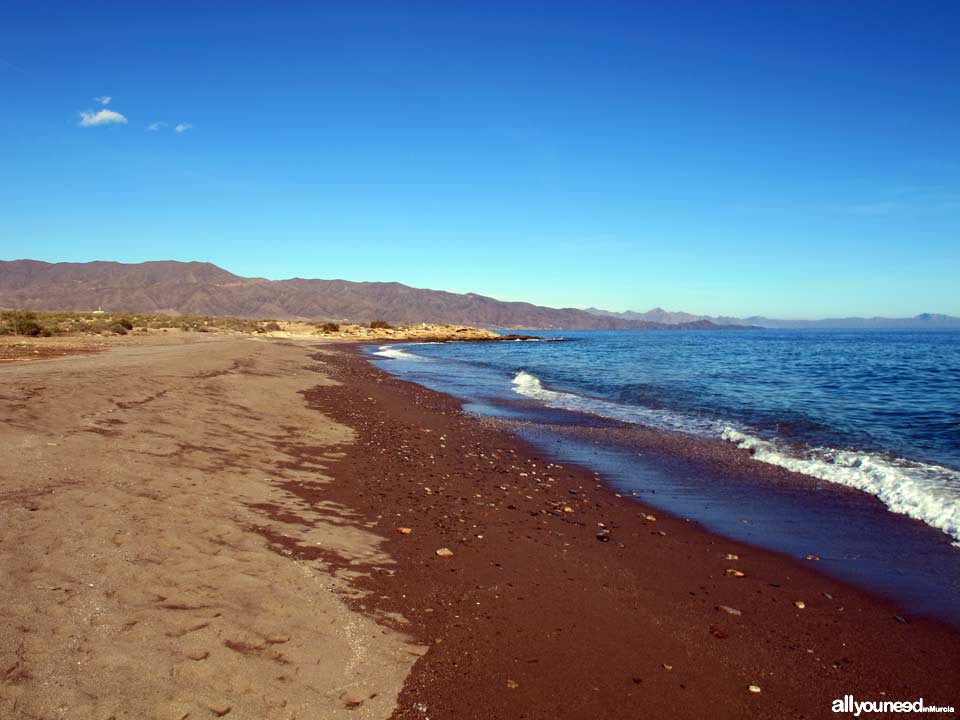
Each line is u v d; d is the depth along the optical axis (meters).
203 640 3.60
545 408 18.52
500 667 3.98
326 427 12.71
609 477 10.13
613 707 3.64
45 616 3.48
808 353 55.94
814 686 4.04
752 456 11.77
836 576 6.02
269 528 5.91
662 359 46.25
